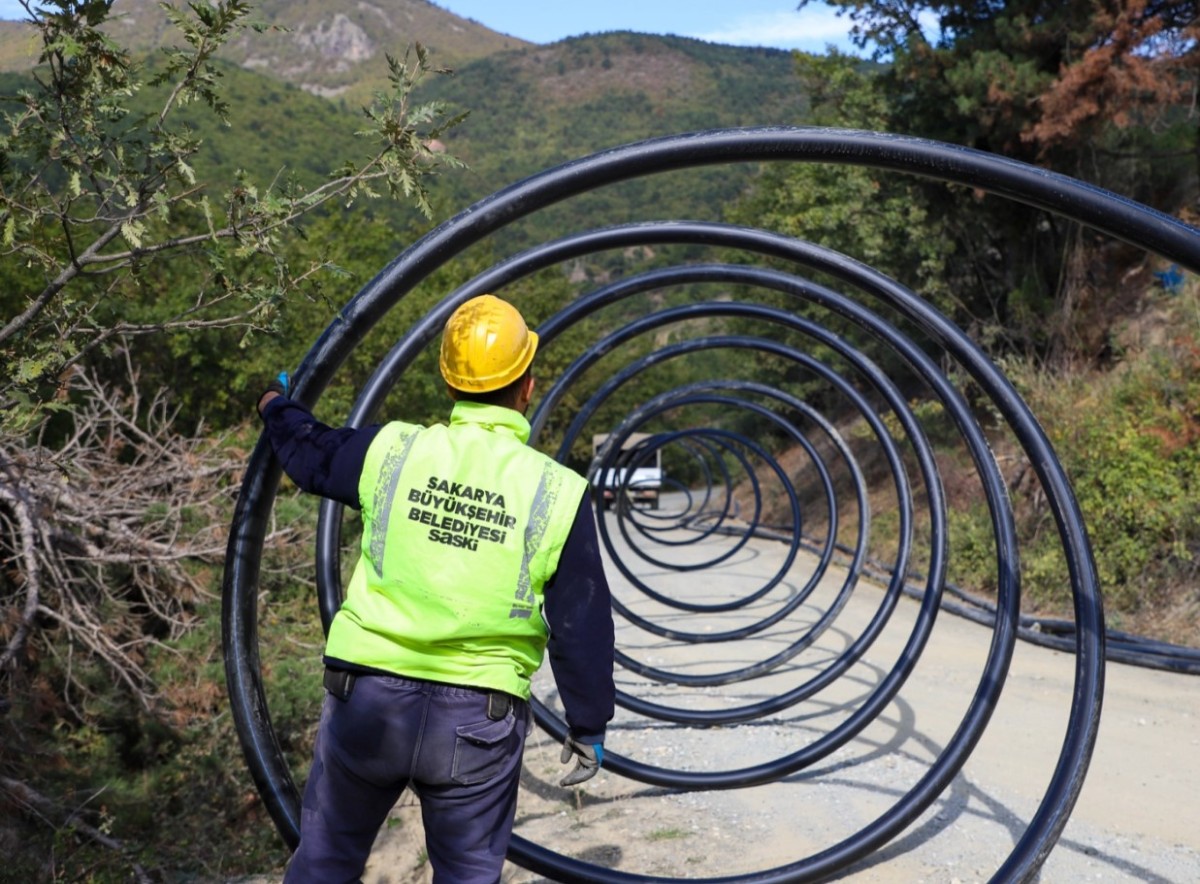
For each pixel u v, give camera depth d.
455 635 2.27
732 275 5.02
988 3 16.28
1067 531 3.41
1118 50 13.65
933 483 5.49
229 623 3.17
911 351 4.61
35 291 8.79
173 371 16.52
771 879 3.79
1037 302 15.99
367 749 2.28
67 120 2.99
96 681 7.19
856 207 18.16
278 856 6.15
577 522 2.31
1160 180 16.58
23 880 5.20
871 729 6.41
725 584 14.07
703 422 38.91
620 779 5.46
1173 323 13.20
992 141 16.52
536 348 2.56
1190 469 10.50
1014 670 8.16
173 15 2.99
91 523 7.05
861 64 18.89
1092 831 4.57
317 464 2.46
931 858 4.25
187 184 3.16
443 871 2.33
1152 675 8.02
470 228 3.12
